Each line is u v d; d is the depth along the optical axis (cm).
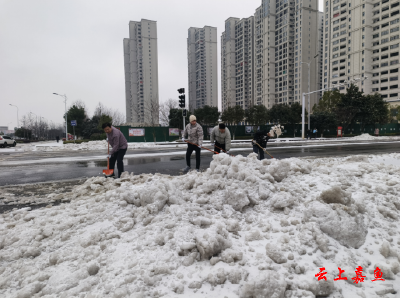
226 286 201
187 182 397
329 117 4088
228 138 712
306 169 475
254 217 306
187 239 254
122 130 3216
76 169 913
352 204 297
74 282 209
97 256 246
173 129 3484
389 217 312
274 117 4462
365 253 251
